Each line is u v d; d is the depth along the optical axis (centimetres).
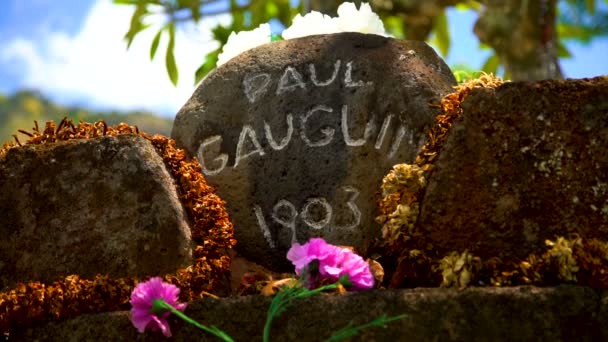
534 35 474
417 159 262
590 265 238
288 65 305
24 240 270
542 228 244
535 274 239
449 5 500
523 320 227
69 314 257
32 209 273
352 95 295
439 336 229
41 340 255
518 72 475
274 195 293
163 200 269
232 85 308
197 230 273
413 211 253
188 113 311
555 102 249
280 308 238
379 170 287
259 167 296
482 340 227
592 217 243
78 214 270
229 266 275
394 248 258
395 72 296
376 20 335
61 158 276
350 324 233
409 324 231
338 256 249
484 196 247
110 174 273
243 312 243
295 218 290
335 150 290
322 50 306
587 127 246
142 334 248
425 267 251
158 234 266
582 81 251
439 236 250
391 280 261
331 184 288
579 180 245
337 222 286
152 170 273
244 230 295
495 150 248
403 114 290
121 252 266
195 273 263
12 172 276
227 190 298
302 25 338
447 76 308
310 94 298
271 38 357
